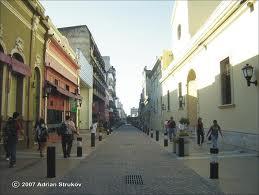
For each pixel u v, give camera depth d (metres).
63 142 15.46
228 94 20.83
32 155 15.77
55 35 26.08
